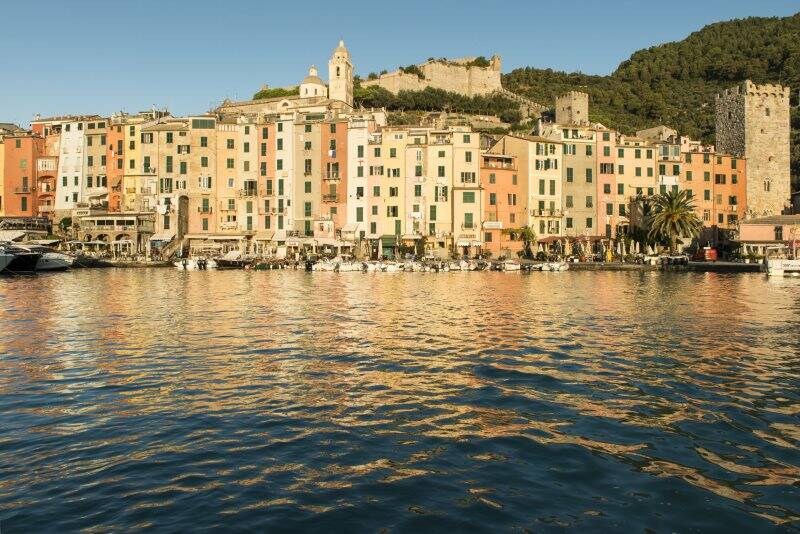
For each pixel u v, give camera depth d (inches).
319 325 1293.1
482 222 4662.9
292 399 697.6
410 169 4687.5
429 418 626.8
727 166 5113.2
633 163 4977.9
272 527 399.2
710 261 4325.8
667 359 921.5
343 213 4726.9
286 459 513.7
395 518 412.5
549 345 1043.3
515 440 560.7
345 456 521.0
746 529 398.9
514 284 2689.5
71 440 558.3
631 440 561.3
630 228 4921.3
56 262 3614.7
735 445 547.2
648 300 1875.0
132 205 4781.0
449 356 944.9
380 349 1003.9
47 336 1139.9
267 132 4800.7
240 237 4682.6
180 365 877.8
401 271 3934.5
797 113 6756.9
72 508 423.8
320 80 6441.9
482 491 454.0
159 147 4785.9
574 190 4894.2
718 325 1293.1
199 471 487.8
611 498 443.2
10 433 577.0
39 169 5012.3
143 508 423.8
